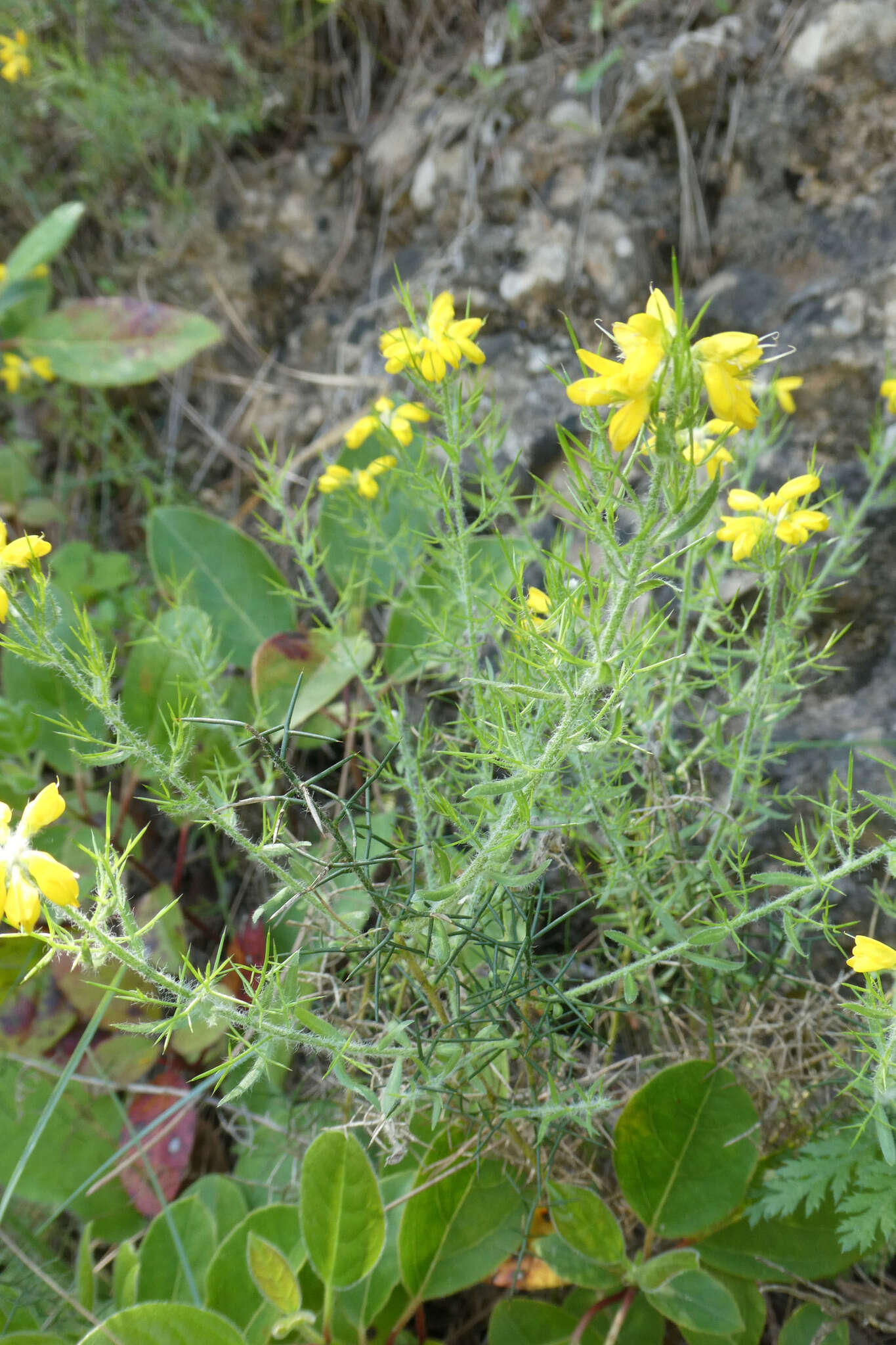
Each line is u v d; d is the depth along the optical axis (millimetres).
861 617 479
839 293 506
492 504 381
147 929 301
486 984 385
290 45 676
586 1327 383
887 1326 381
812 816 455
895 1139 355
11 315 687
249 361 676
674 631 393
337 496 443
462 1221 392
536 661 312
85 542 586
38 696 487
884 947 314
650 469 302
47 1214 433
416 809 373
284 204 676
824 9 522
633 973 363
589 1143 408
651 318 266
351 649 469
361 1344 381
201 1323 355
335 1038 327
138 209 713
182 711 317
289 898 353
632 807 385
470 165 590
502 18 616
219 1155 456
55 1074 434
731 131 544
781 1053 400
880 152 512
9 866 289
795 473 497
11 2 691
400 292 358
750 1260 387
